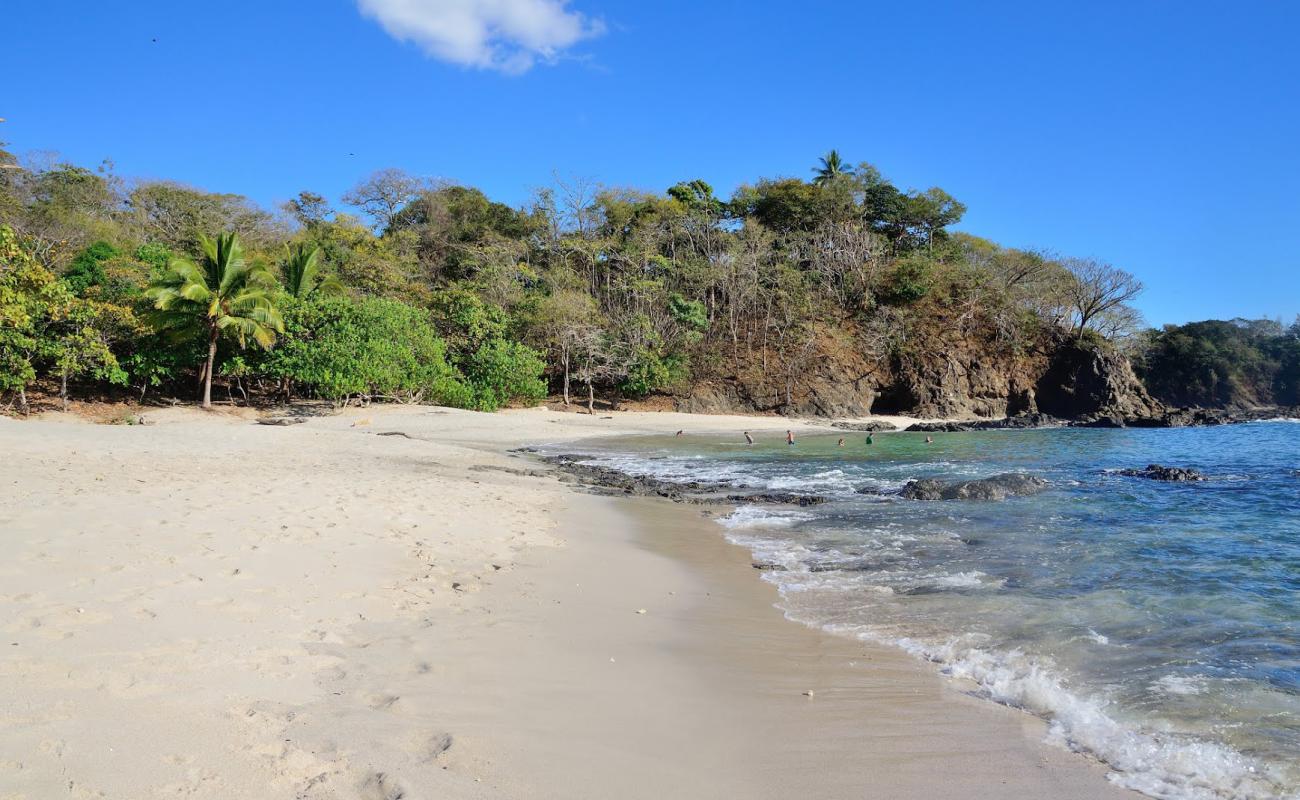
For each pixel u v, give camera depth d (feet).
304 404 111.65
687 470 66.44
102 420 88.63
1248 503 46.85
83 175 167.73
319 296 111.96
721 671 17.97
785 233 198.08
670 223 186.29
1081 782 13.05
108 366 90.58
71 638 15.44
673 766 12.78
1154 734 15.17
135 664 14.48
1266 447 94.17
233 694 13.64
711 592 26.03
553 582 25.25
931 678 18.08
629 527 38.14
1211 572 28.96
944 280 184.96
